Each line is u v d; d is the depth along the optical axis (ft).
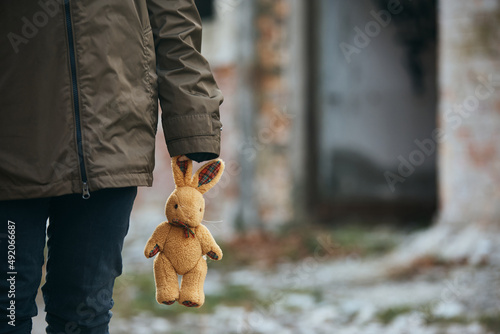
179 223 8.94
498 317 20.18
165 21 9.03
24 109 8.07
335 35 44.37
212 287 28.78
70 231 8.61
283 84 42.98
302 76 43.70
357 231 39.09
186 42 9.03
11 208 8.15
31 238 8.31
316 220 43.91
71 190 8.13
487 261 29.84
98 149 8.20
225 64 43.70
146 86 8.74
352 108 44.16
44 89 8.11
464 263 30.27
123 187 8.79
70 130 8.14
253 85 43.01
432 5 42.37
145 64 8.73
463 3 33.01
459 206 33.30
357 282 28.45
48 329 9.00
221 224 43.27
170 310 23.59
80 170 8.12
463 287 24.99
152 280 28.68
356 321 21.81
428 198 42.37
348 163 44.16
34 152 8.05
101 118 8.22
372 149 43.78
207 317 22.89
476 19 32.78
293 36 42.98
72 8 8.16
